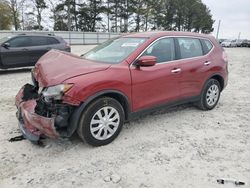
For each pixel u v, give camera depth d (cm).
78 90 323
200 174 304
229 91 723
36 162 324
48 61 403
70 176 297
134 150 358
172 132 420
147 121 465
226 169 315
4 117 472
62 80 324
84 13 5022
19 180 288
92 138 353
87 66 356
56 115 326
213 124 459
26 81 836
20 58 995
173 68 436
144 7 5653
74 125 334
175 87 446
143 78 391
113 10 5353
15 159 329
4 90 696
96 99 347
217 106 569
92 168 314
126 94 374
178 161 332
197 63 480
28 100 379
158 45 425
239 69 1216
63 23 4831
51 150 353
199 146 373
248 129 439
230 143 384
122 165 321
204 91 510
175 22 6812
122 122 384
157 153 351
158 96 421
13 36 995
